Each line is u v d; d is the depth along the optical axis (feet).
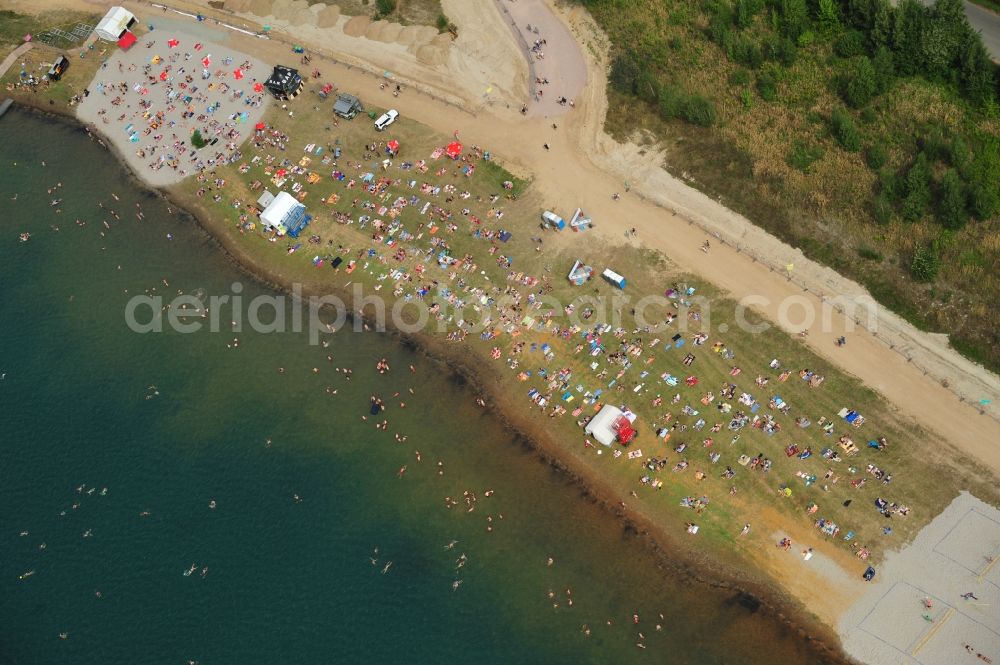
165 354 331.77
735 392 293.64
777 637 258.98
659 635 263.29
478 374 311.68
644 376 300.20
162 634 276.82
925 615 254.88
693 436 288.30
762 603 263.90
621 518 281.54
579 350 308.81
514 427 300.81
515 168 352.49
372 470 299.38
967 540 262.47
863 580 261.65
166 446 312.91
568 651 264.11
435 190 350.23
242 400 318.45
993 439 275.59
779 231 321.73
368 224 346.33
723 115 349.82
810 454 280.51
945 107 331.77
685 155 344.28
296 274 341.62
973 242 302.86
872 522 268.82
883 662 251.19
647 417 293.84
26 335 342.23
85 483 307.78
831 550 266.98
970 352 288.92
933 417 281.13
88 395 326.65
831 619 258.78
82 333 340.18
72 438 318.04
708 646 260.21
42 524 301.22
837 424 284.41
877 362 292.81
